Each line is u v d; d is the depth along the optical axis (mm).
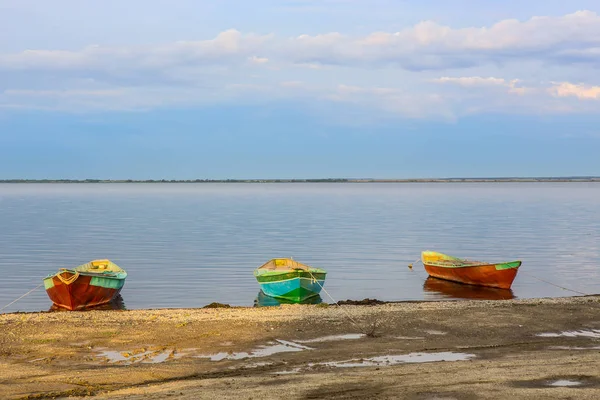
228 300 29422
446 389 12852
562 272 37938
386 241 55312
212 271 38000
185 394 12852
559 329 19656
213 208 111812
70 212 98000
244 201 145500
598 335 18969
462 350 17094
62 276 26734
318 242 54438
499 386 13000
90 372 14930
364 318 21016
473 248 50125
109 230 65750
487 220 80250
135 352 16891
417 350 17109
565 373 14023
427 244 52938
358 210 105500
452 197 170500
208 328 19500
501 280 32406
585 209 104250
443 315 21547
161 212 98812
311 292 29578
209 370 15148
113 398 12680
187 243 53250
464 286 33375
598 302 24312
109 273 30875
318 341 18094
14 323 20203
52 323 20234
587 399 11945
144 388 13523
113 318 21109
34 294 30797
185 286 33031
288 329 19422
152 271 37969
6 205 120812
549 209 104750
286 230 66562
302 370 15078
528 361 15430
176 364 15703
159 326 19781
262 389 13148
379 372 14484
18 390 13469
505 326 19953
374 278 35938
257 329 19375
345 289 32438
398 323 20312
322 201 145625
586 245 51594
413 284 34000
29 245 51406
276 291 29625
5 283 33938
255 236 59688
